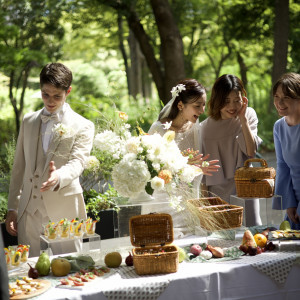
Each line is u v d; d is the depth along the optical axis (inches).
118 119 108.3
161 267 94.2
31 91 686.5
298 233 112.3
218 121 140.6
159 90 481.1
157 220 103.0
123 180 99.0
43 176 120.5
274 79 534.3
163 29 465.1
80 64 780.6
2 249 70.3
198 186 125.1
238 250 105.0
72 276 94.0
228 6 623.8
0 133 503.8
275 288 99.4
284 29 528.7
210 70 764.0
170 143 103.2
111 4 494.9
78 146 121.4
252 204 114.5
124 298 88.1
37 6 591.2
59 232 101.3
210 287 93.7
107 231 176.1
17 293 84.9
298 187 133.8
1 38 530.0
